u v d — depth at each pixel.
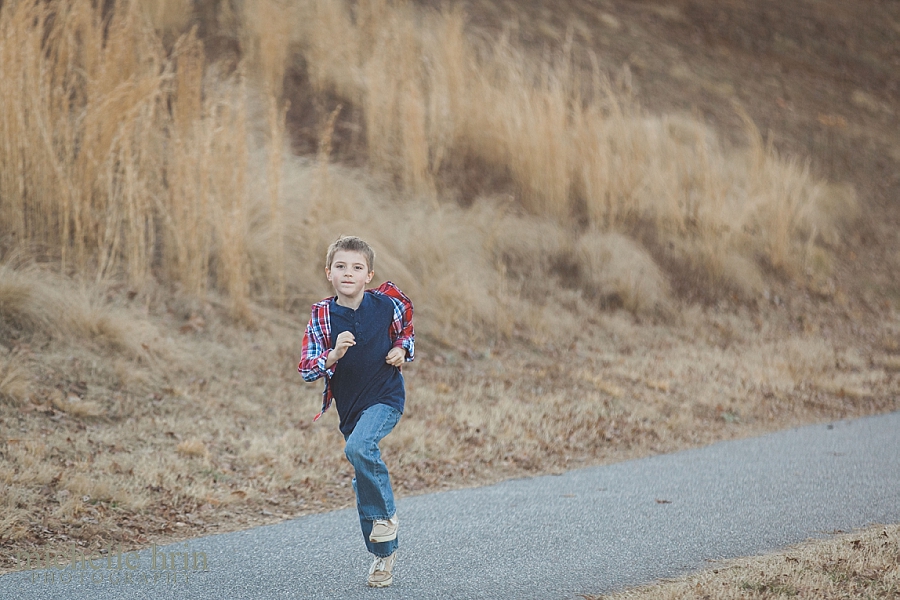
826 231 35.75
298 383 17.17
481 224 25.66
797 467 14.66
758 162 34.53
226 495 11.92
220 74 26.14
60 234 18.02
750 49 51.38
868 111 49.84
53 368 14.55
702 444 16.97
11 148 17.38
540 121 28.50
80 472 11.67
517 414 17.30
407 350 8.46
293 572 9.02
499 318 22.33
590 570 9.19
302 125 26.98
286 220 21.64
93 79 20.12
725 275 29.38
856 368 24.91
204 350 17.11
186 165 18.94
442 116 28.41
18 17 18.27
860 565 8.88
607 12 47.62
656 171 31.12
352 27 31.33
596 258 26.55
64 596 8.09
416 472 13.86
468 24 37.16
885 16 61.12
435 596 8.30
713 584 8.37
